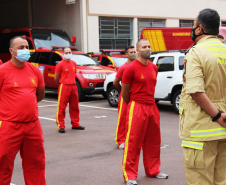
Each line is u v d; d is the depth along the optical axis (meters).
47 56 14.38
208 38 2.96
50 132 7.93
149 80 4.60
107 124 8.84
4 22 26.16
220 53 2.91
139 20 21.88
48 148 6.52
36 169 3.86
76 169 5.26
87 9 20.02
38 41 17.05
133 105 4.60
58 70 7.86
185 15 23.33
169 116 9.91
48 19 22.41
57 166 5.41
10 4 25.38
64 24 21.30
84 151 6.28
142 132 4.60
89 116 10.03
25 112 3.66
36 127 3.77
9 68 3.68
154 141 4.76
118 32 21.30
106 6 20.56
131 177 4.54
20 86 3.67
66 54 7.84
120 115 6.39
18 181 4.80
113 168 5.29
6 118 3.65
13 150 3.68
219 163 3.04
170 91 10.32
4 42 19.44
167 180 4.73
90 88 13.03
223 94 2.93
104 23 20.80
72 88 7.94
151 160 4.80
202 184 2.92
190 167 2.96
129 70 4.58
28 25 23.73
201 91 2.79
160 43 15.54
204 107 2.82
